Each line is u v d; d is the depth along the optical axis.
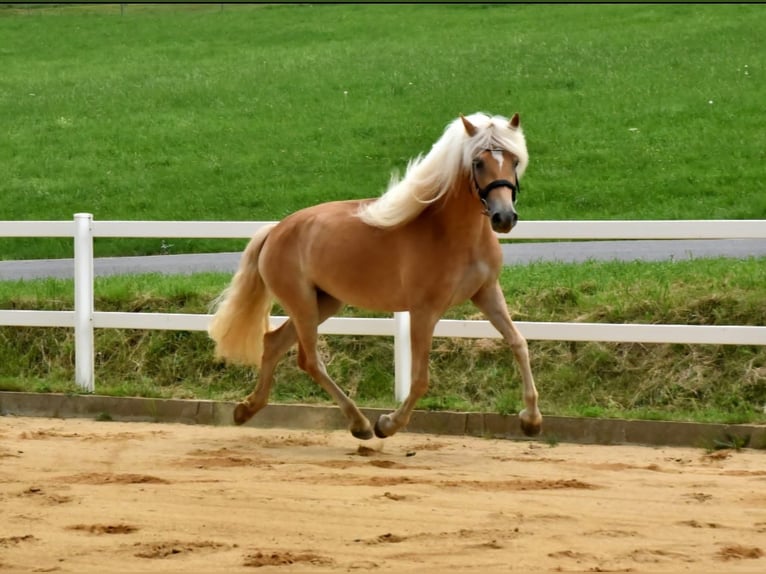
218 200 29.39
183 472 10.19
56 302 16.33
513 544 7.54
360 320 13.25
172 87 42.19
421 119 35.56
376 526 8.03
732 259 16.45
